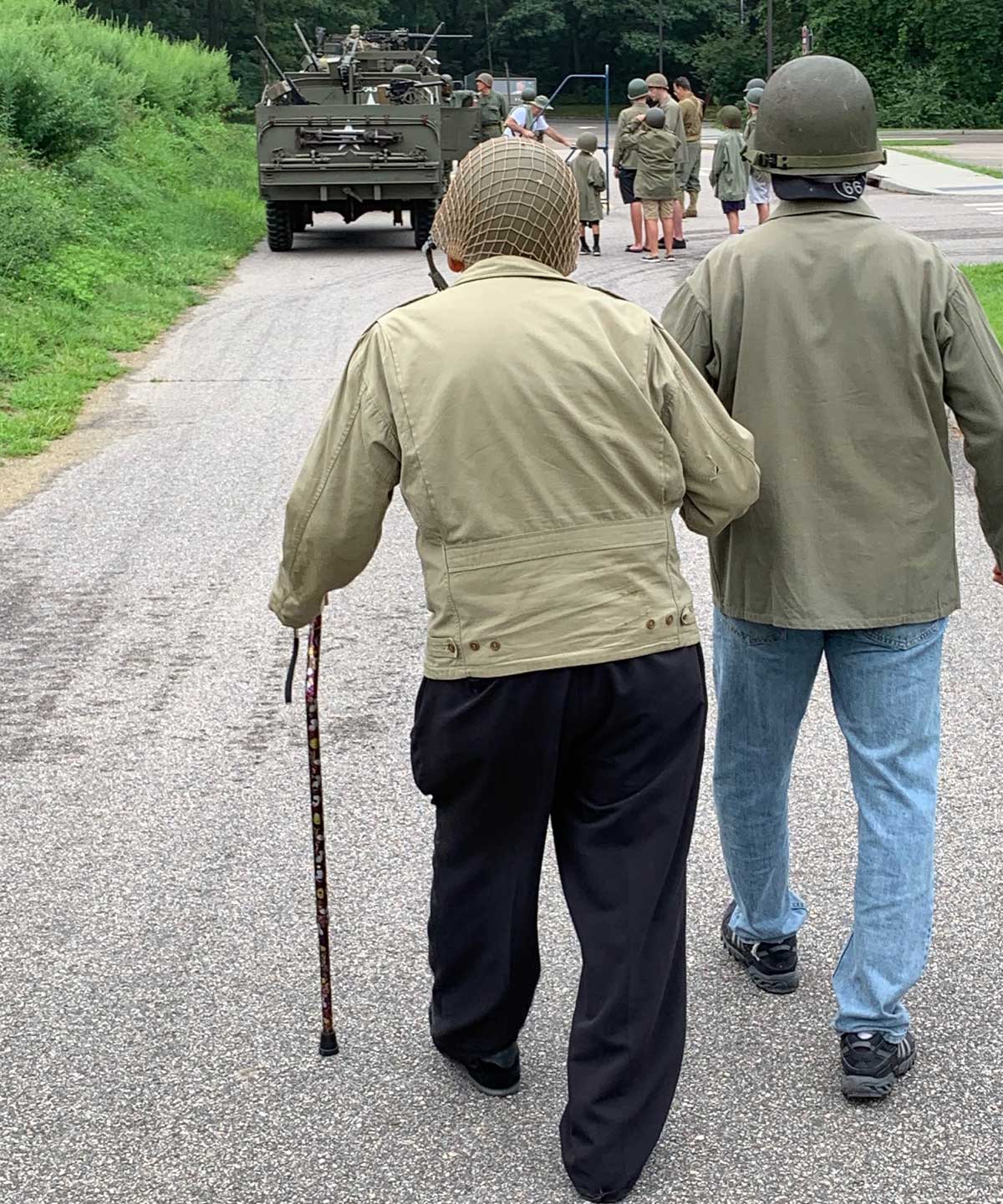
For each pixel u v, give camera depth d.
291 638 6.05
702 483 2.76
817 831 4.27
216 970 3.59
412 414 2.64
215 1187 2.82
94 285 14.82
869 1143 2.91
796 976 3.48
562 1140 2.81
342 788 4.63
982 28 54.59
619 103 82.94
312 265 18.64
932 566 2.99
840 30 56.97
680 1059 2.80
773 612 3.03
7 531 7.70
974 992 3.43
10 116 18.33
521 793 2.72
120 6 52.41
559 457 2.61
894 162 32.88
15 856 4.20
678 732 2.70
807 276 2.95
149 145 23.75
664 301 14.27
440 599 2.69
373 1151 2.91
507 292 2.69
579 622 2.62
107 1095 3.11
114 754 4.93
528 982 2.95
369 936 3.73
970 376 2.93
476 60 82.56
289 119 19.50
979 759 4.75
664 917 2.74
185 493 8.38
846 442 2.95
